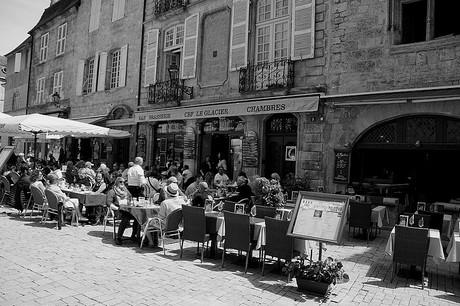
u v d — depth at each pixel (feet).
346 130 33.32
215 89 45.29
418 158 41.60
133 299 14.97
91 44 69.41
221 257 22.27
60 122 40.78
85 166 41.50
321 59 35.53
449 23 31.73
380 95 30.78
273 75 38.99
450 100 27.68
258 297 15.90
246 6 42.16
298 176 36.06
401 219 19.72
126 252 22.30
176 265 20.12
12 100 99.76
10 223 28.76
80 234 26.35
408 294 17.02
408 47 30.48
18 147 93.30
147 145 54.13
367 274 19.71
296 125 37.91
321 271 16.42
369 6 32.81
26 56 95.76
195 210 21.09
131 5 60.29
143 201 26.53
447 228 24.27
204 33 47.73
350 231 30.78
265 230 19.17
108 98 63.46
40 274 17.38
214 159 45.55
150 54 55.31
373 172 36.45
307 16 36.40
